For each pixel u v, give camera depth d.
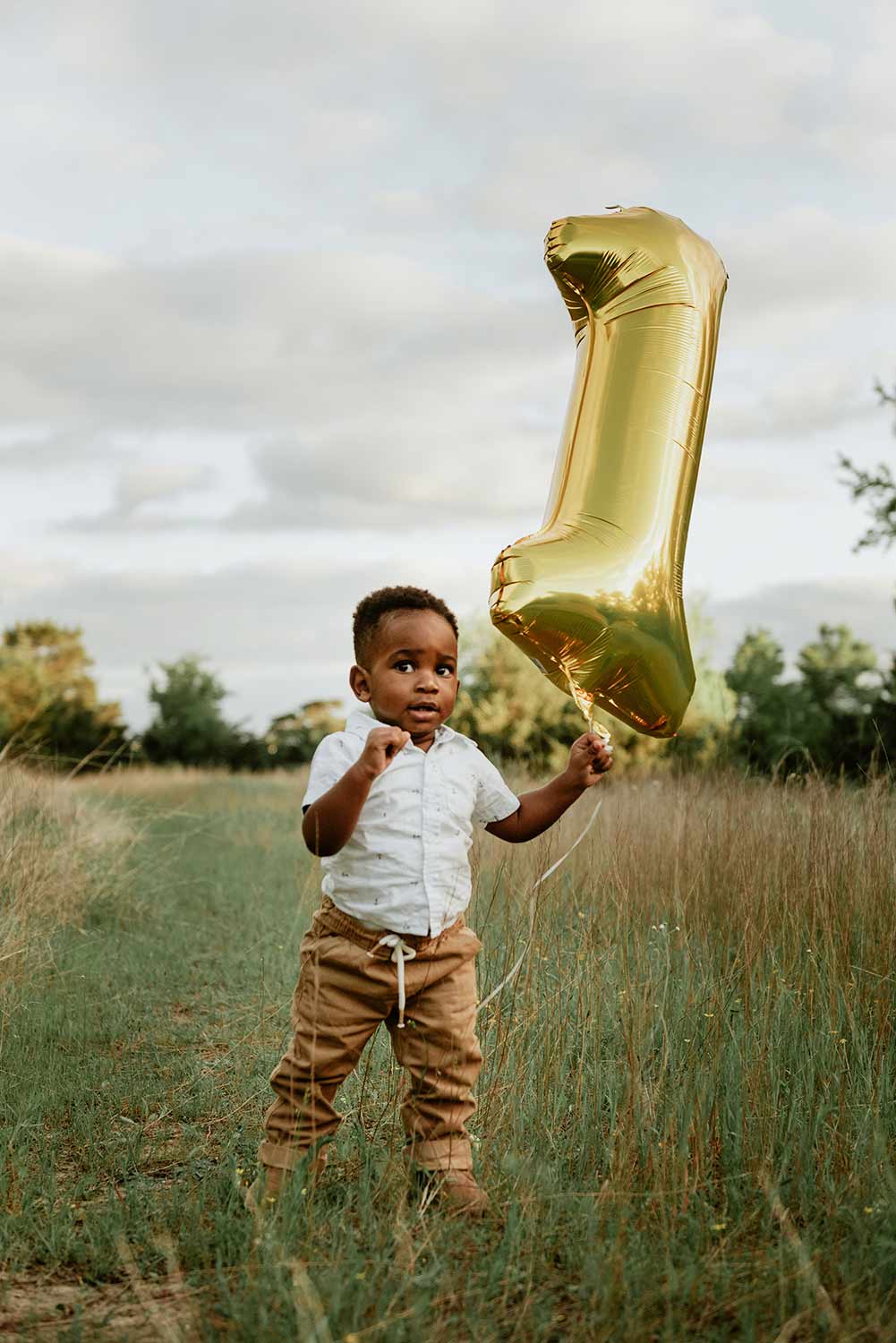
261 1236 2.49
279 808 14.80
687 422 3.18
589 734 3.17
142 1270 2.53
